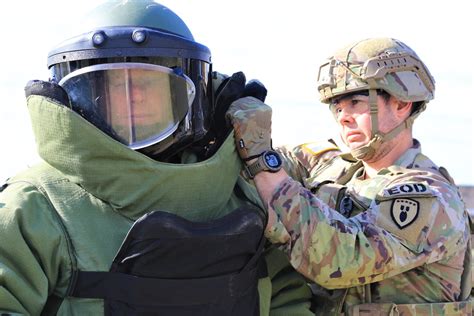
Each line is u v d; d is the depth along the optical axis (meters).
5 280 1.84
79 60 2.05
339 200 2.62
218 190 2.13
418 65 2.65
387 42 2.64
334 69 2.64
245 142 2.22
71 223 1.97
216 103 2.28
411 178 2.53
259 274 2.23
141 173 2.00
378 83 2.57
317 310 2.57
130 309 1.93
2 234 1.88
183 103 2.11
